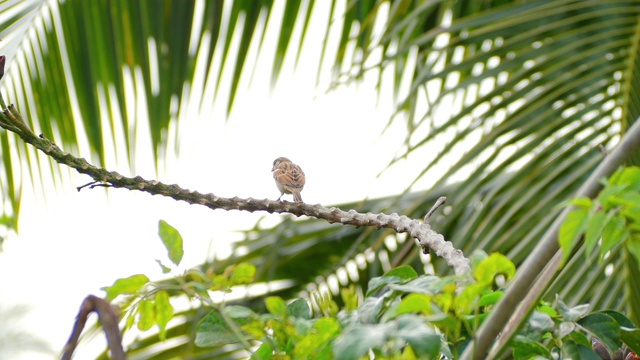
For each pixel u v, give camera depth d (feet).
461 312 14.82
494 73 34.68
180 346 44.86
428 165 33.60
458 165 33.24
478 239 32.68
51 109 39.86
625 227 13.46
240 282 16.34
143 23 39.78
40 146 19.26
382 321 14.26
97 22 39.65
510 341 14.28
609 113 33.81
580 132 33.55
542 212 32.89
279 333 16.71
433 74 35.12
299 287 46.68
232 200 21.12
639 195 12.94
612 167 16.35
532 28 35.65
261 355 16.99
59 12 39.52
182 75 39.78
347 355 12.30
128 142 39.91
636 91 33.83
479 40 36.06
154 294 16.31
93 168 19.57
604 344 16.75
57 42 39.60
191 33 39.75
